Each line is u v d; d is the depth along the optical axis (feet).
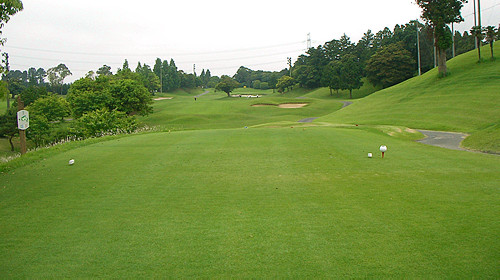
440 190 28.91
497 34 155.74
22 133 51.29
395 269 16.12
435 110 120.98
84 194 30.32
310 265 16.75
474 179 32.53
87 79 214.07
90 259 18.04
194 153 49.52
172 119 191.72
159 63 507.30
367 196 27.76
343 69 334.85
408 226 21.11
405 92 159.74
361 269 16.22
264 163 41.98
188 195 29.30
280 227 21.58
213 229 21.59
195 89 577.84
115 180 35.06
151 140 63.98
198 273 16.34
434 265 16.39
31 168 42.50
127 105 183.62
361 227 21.18
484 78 139.23
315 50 424.05
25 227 22.85
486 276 15.34
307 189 30.30
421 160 42.88
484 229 20.29
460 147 61.82
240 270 16.49
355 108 167.12
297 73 444.55
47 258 18.33
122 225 22.72
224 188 31.27
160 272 16.53
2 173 40.68
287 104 252.21
